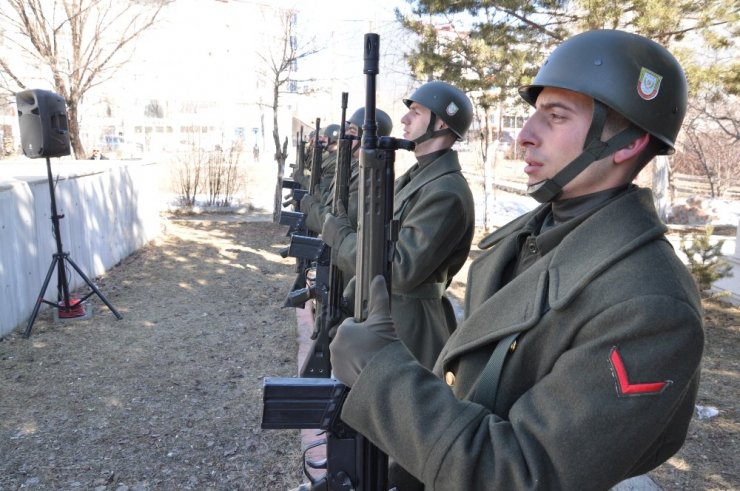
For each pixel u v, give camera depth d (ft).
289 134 124.67
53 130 20.20
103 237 29.68
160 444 13.02
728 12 23.34
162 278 28.58
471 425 4.03
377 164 4.90
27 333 19.77
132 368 17.30
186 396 15.43
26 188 21.57
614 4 24.13
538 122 4.68
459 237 10.15
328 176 27.17
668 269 3.94
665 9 22.68
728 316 22.39
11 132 84.48
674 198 65.77
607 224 4.30
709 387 15.48
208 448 12.87
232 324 21.52
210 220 49.03
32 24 44.80
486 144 45.29
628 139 4.42
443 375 5.21
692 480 10.94
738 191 76.23
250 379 16.58
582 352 3.87
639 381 3.64
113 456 12.53
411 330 10.49
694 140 67.05
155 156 74.49
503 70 31.14
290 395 5.33
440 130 10.89
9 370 17.07
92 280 27.84
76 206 26.37
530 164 4.73
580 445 3.69
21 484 11.51
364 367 4.40
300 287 20.52
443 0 30.68
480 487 3.87
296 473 11.89
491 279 5.34
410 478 6.01
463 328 4.96
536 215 5.35
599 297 3.99
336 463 5.57
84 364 17.57
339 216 11.64
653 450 4.40
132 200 34.63
